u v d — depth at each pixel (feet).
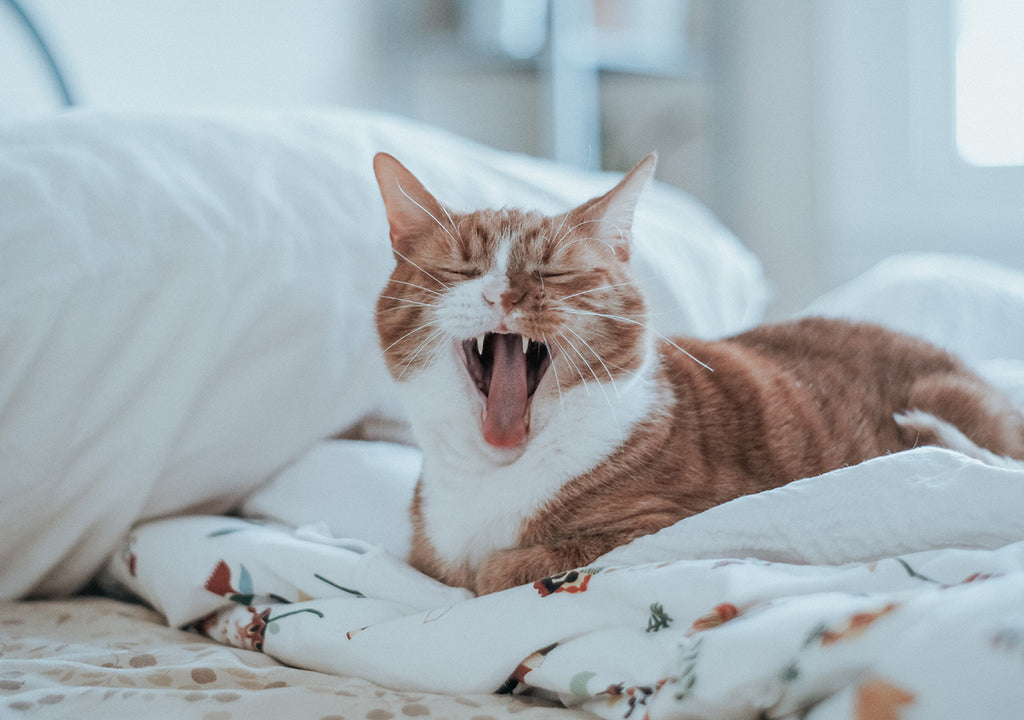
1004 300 6.63
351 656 3.14
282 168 4.95
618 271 3.92
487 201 5.66
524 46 10.19
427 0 10.48
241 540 3.82
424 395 3.88
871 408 4.18
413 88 10.38
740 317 7.10
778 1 12.21
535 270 3.76
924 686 2.01
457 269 3.82
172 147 4.75
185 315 4.31
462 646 2.92
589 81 10.74
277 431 4.67
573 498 3.61
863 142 11.86
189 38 8.27
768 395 4.00
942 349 4.71
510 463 3.73
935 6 11.44
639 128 12.44
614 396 3.70
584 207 4.00
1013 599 2.06
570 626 2.81
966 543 2.87
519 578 3.37
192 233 4.42
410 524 4.15
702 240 7.01
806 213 12.35
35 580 4.22
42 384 4.02
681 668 2.38
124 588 4.50
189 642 3.64
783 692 2.24
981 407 4.23
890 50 11.65
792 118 12.30
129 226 4.31
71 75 7.33
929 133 11.64
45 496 4.11
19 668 3.03
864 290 6.73
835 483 3.05
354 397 4.94
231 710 2.69
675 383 3.96
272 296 4.54
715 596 2.67
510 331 3.67
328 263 4.78
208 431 4.43
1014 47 11.25
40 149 4.44
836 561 2.97
